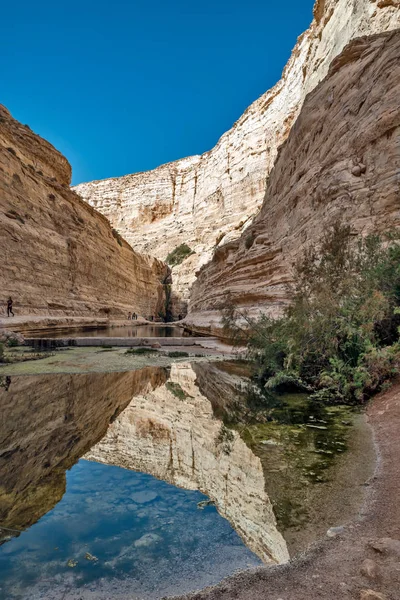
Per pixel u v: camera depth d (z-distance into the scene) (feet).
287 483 8.68
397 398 14.30
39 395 18.81
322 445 11.18
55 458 10.73
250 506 7.72
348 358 18.75
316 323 19.95
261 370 23.18
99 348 43.32
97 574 5.52
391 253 20.48
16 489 8.79
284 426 13.37
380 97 33.22
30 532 6.82
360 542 5.81
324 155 42.65
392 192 29.19
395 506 6.91
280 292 42.09
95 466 10.13
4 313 55.77
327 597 4.50
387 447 10.23
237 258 64.13
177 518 7.35
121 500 8.14
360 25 57.16
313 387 19.51
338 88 43.06
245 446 11.53
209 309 75.66
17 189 68.54
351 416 14.29
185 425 14.02
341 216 33.60
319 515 7.11
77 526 7.08
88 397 18.61
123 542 6.42
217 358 34.35
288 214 50.85
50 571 5.64
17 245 63.67
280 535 6.51
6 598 4.95
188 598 4.69
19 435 12.76
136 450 11.37
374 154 32.58
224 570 5.59
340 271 22.98
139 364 30.17
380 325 19.33
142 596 4.96
